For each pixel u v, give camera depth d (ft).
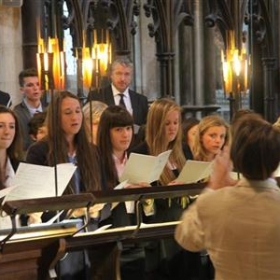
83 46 37.17
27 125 31.58
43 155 23.31
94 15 42.39
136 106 36.83
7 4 39.37
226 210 14.51
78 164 23.44
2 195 18.69
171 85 45.65
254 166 14.44
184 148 28.43
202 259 25.64
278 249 14.11
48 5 41.04
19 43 40.50
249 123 14.70
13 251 19.02
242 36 46.85
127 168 22.57
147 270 25.32
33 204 18.04
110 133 24.79
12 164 22.82
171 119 25.93
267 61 52.54
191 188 21.07
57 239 19.49
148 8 44.47
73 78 56.18
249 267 14.21
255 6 51.11
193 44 51.11
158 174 22.95
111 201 19.89
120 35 42.93
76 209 20.77
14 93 40.50
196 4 48.29
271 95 52.90
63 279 22.66
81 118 23.49
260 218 14.23
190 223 15.11
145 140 26.71
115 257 21.09
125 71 36.27
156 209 24.29
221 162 15.67
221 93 64.44
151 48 61.05
